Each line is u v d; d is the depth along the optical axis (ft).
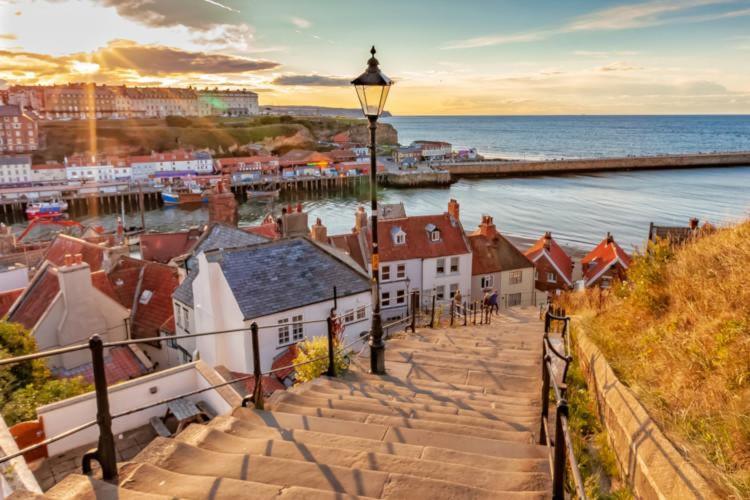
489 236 147.95
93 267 107.24
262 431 19.95
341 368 35.17
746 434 14.40
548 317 30.07
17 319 80.12
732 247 27.96
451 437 19.93
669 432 15.92
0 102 647.56
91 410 40.04
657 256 32.12
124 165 415.23
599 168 495.41
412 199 368.89
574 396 24.32
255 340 23.21
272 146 646.33
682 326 23.09
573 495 16.01
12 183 372.38
